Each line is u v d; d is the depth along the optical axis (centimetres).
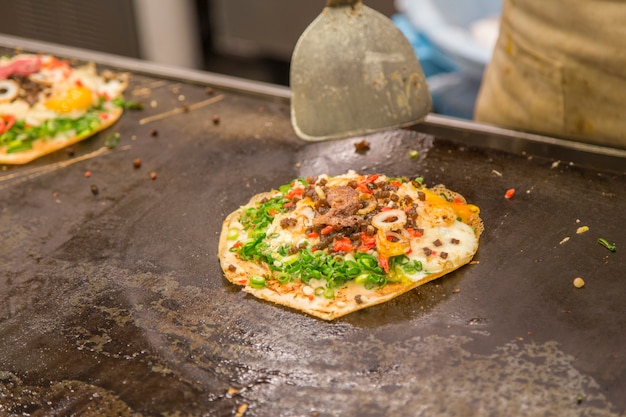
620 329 68
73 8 151
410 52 77
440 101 116
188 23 160
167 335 72
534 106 90
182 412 66
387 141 89
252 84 100
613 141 87
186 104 100
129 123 97
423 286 73
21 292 77
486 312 71
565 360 66
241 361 69
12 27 159
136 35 150
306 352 69
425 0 121
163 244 81
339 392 66
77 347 72
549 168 83
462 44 112
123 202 86
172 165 91
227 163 90
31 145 95
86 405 67
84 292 77
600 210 78
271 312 73
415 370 67
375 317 71
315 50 76
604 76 84
